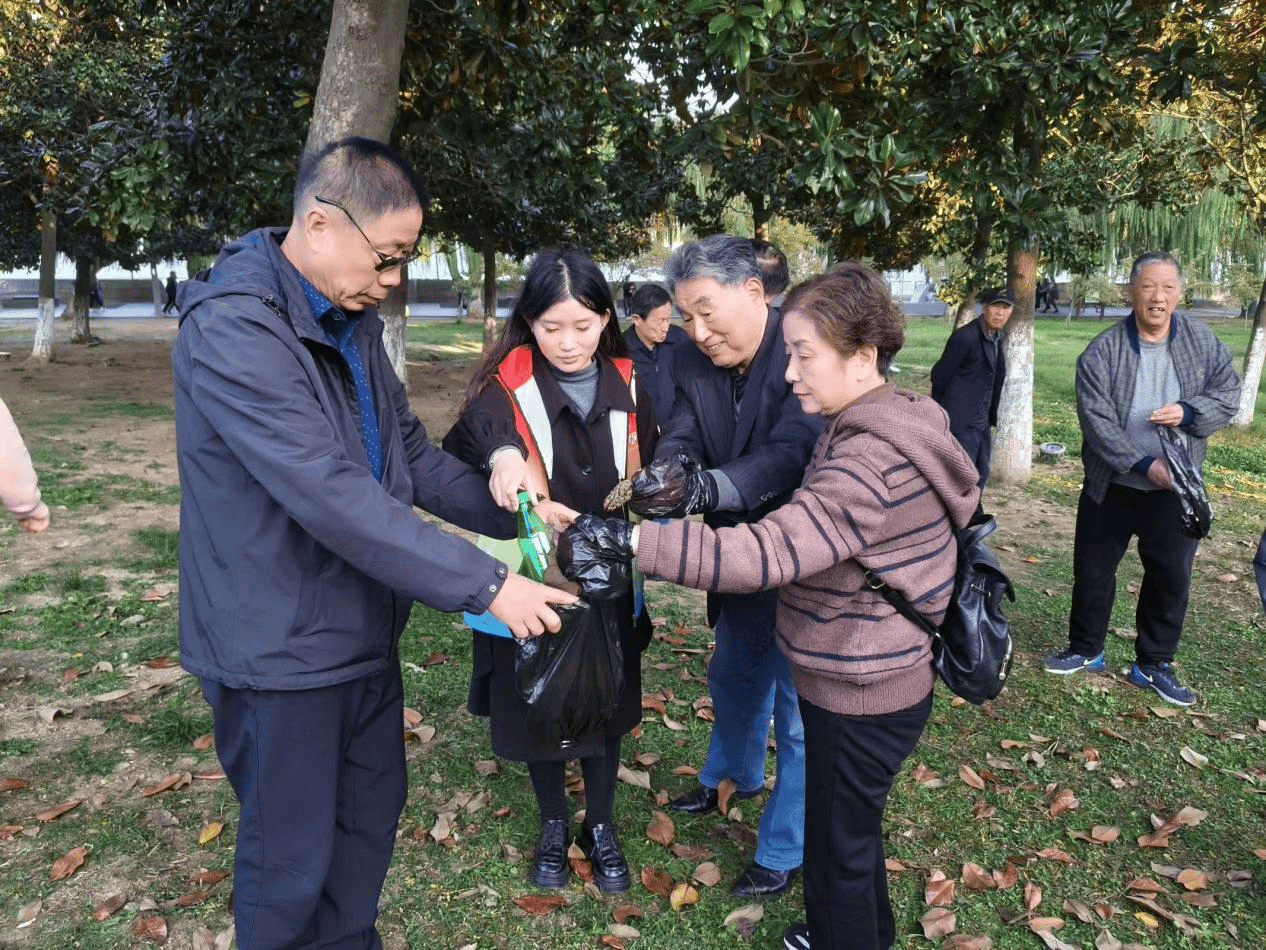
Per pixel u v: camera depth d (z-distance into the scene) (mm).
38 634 4555
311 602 1794
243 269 1797
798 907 2721
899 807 3270
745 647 2838
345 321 1961
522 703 2523
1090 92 6785
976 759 3631
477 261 39531
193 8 7520
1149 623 4262
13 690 3959
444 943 2541
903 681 1967
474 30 6410
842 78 5285
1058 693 4262
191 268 28953
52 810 3055
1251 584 5992
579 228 14391
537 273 2352
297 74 8312
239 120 7738
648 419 2730
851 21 4848
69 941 2492
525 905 2670
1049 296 42156
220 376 1681
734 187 13055
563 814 2822
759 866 2771
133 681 4074
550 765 2738
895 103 5973
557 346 2389
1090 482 4281
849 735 1985
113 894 2686
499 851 2953
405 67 6910
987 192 7422
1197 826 3193
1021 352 8992
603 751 2596
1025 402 9031
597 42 7195
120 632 4605
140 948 2475
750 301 2381
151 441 9906
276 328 1733
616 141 8594
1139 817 3250
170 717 3729
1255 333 12602
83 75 12961
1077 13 6473
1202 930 2654
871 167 5441
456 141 8938
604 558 1836
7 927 2541
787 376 2006
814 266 36844
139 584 5301
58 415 11562
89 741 3557
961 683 2004
